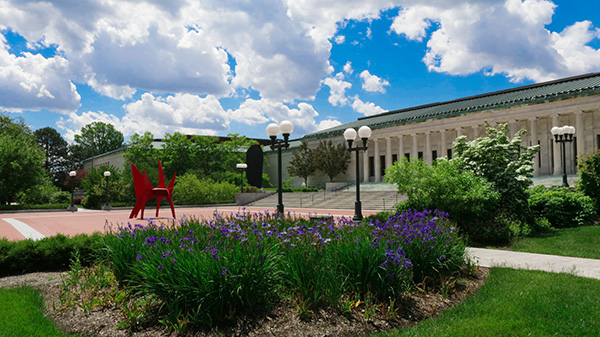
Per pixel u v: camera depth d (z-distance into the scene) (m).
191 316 5.70
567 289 7.38
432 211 14.13
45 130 103.50
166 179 58.56
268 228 9.09
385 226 8.64
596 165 20.81
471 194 13.77
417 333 5.52
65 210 42.16
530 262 10.23
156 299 6.41
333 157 58.69
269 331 5.63
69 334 5.83
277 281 6.60
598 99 37.03
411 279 7.13
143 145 64.06
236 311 6.06
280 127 15.43
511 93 49.94
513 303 6.63
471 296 7.23
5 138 45.97
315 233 7.80
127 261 7.54
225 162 66.88
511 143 16.62
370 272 6.64
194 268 5.92
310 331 5.64
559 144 40.00
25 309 6.94
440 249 8.01
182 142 65.81
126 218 29.33
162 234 8.69
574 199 18.08
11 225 24.70
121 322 5.89
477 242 13.68
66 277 9.20
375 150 57.81
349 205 37.47
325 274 6.48
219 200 48.88
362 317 6.11
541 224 16.58
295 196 47.78
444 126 49.19
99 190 45.59
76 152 104.19
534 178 39.75
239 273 6.02
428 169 15.03
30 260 10.44
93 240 10.91
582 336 5.28
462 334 5.38
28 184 45.47
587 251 11.80
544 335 5.30
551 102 40.00
